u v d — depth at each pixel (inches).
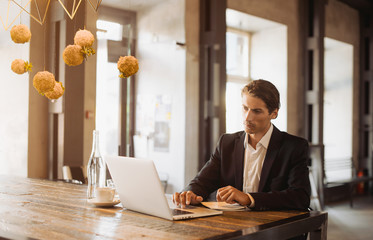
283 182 84.2
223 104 236.4
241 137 91.3
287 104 294.2
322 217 73.6
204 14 241.8
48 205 80.5
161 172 242.1
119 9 215.5
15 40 80.5
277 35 296.4
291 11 298.7
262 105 83.4
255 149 89.2
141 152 232.4
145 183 68.4
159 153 239.8
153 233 58.1
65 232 58.6
